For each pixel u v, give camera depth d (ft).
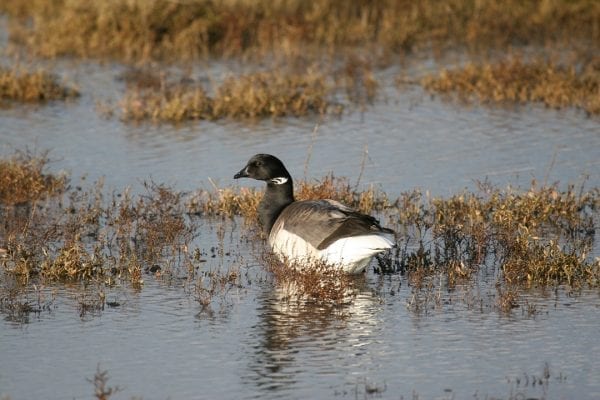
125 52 90.79
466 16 100.48
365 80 79.82
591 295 40.27
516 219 49.37
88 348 34.99
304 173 56.59
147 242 47.34
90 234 48.96
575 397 30.83
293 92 74.90
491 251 46.14
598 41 94.89
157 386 31.81
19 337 35.96
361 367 33.22
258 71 83.92
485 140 65.72
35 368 33.24
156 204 51.62
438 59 89.45
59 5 103.40
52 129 68.44
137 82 79.61
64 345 35.24
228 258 45.57
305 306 39.37
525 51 91.09
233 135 67.46
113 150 63.72
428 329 36.65
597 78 78.69
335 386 31.73
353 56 87.51
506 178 57.57
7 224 50.16
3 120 70.38
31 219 50.65
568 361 33.60
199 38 92.27
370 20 99.81
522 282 42.04
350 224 41.73
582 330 36.35
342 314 38.32
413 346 35.01
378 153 62.80
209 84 80.38
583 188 55.52
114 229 49.75
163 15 93.40
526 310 38.60
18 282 42.29
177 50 90.84
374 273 43.70
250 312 38.60
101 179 57.67
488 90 77.56
